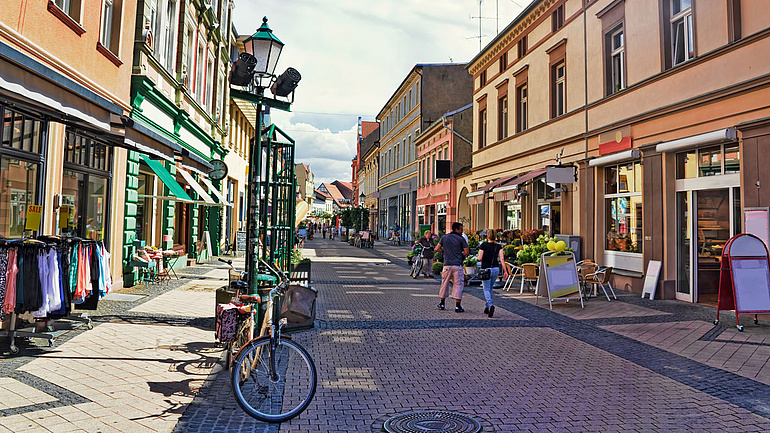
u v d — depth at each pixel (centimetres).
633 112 1270
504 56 2119
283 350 483
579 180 1510
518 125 1992
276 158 837
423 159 3722
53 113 669
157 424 430
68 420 429
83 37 928
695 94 1068
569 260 1105
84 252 697
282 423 445
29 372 552
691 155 1111
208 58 1986
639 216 1279
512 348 725
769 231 877
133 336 732
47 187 850
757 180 909
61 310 662
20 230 787
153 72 1281
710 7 1031
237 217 2848
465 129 3023
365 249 3547
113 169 1133
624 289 1296
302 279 920
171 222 1700
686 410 482
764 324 879
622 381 573
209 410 468
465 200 2930
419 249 1788
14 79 567
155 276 1378
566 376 592
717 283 1100
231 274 769
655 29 1195
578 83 1532
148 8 1201
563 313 1011
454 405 494
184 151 1100
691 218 1117
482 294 1304
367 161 6781
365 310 1029
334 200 14362
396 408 484
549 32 1719
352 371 604
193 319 870
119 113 804
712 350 714
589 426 442
